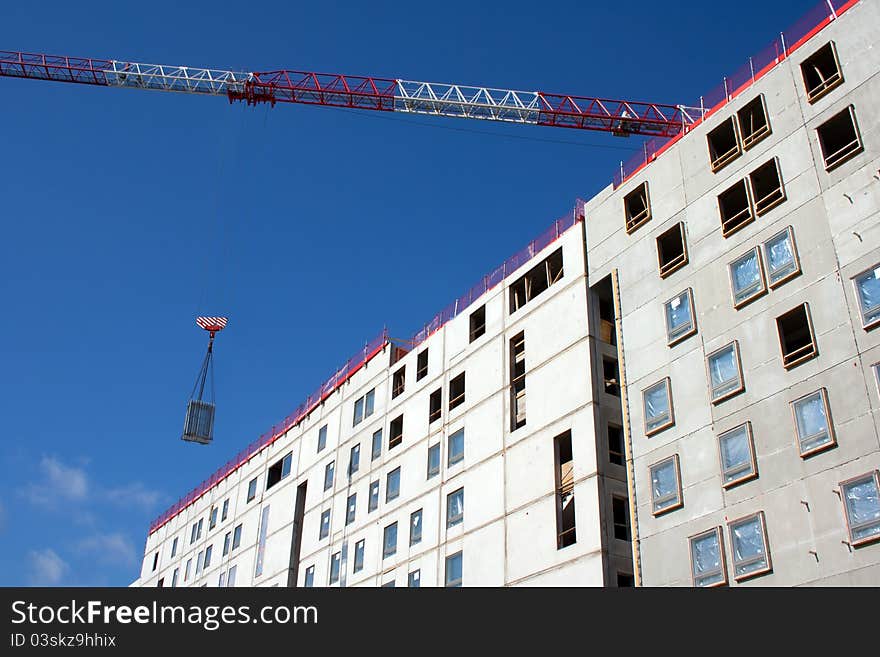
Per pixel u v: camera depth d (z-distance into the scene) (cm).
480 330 6431
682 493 4175
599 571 4678
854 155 3962
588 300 5388
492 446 5778
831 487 3588
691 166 4816
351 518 7025
